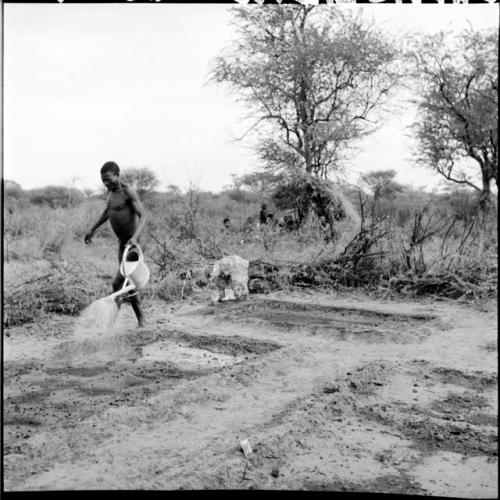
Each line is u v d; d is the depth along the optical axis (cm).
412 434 411
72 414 435
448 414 451
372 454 379
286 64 1962
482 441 400
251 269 1100
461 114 2130
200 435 397
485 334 715
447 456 378
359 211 1622
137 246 674
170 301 952
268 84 1956
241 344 653
